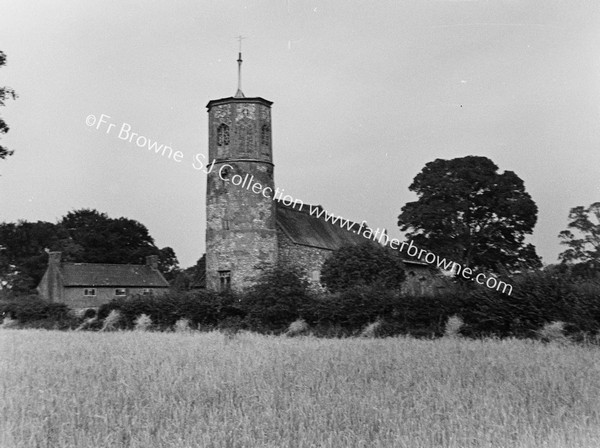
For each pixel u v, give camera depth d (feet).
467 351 61.82
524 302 90.33
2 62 98.84
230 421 31.76
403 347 66.64
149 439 29.17
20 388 40.40
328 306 111.14
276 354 57.57
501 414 32.60
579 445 28.30
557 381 41.83
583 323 83.41
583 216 163.63
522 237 167.84
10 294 254.47
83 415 33.50
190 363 50.78
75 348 67.51
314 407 33.78
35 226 279.49
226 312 125.39
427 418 31.94
